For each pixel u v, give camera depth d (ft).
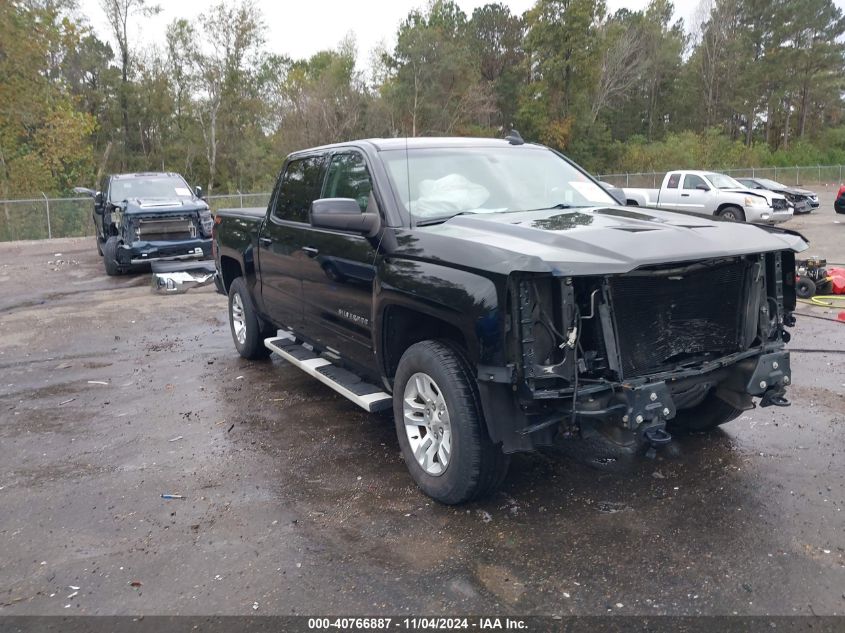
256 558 11.21
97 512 13.07
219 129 171.94
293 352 18.86
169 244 44.06
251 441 16.38
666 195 68.28
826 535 11.15
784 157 202.80
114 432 17.37
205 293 38.22
